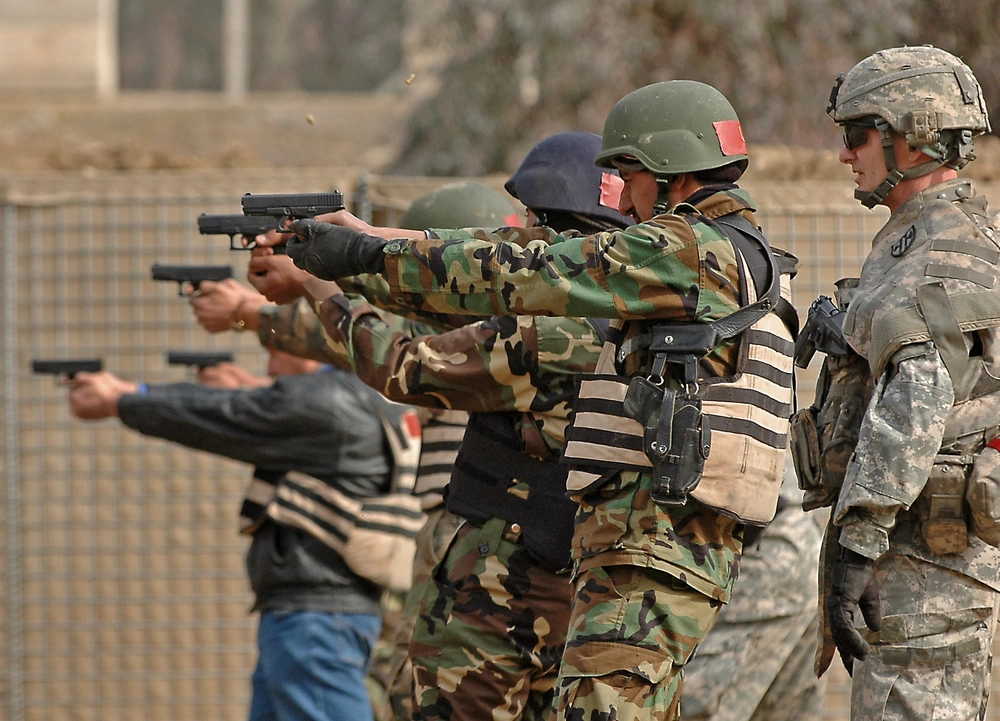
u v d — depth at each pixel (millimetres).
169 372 22938
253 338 23031
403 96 54500
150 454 23016
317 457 16984
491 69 40750
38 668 22797
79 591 22938
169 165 29094
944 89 11195
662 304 10664
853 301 11375
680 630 10750
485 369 12445
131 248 22984
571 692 10750
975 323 10633
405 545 17281
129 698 22734
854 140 11602
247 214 11883
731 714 14562
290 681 16766
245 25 72500
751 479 10766
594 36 38000
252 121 49250
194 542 22938
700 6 36656
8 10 52781
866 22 35438
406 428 17500
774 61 36562
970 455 10945
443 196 15500
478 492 13109
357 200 22484
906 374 10578
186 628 22828
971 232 10945
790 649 14930
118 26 73125
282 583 16906
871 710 11180
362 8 71812
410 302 11211
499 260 10797
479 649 12961
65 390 23000
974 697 11242
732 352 10875
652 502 10773
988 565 11188
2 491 22922
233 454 17109
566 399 12477
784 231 21891
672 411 10602
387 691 15891
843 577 10664
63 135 46406
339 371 17391
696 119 11250
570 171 13328
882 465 10430
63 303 23000
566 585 12898
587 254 10688
